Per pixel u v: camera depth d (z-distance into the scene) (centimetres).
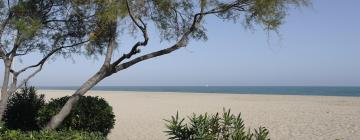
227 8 967
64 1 1015
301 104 3153
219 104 3247
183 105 3138
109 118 1086
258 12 953
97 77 1006
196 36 1034
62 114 995
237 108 2772
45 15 1019
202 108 2811
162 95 5322
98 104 1075
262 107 2831
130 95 5344
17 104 1205
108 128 1095
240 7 974
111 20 943
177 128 669
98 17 978
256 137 691
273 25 955
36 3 1002
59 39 1058
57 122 991
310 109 2594
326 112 2352
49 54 1043
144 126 1744
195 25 1001
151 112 2475
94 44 1090
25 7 973
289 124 1798
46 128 962
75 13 1014
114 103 3434
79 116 1042
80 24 1052
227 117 668
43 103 1241
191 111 2562
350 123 1783
